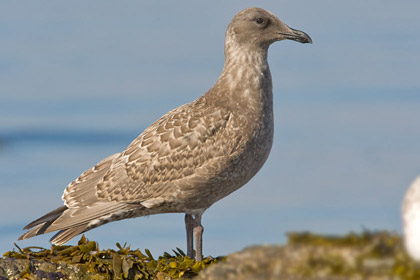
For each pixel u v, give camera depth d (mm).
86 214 14312
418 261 7602
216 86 14773
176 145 14125
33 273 11656
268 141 14586
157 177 14156
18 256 12102
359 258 7797
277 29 14672
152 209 14539
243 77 14484
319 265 7867
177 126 14312
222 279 8227
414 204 7609
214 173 14016
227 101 14375
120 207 14352
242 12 14852
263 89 14523
